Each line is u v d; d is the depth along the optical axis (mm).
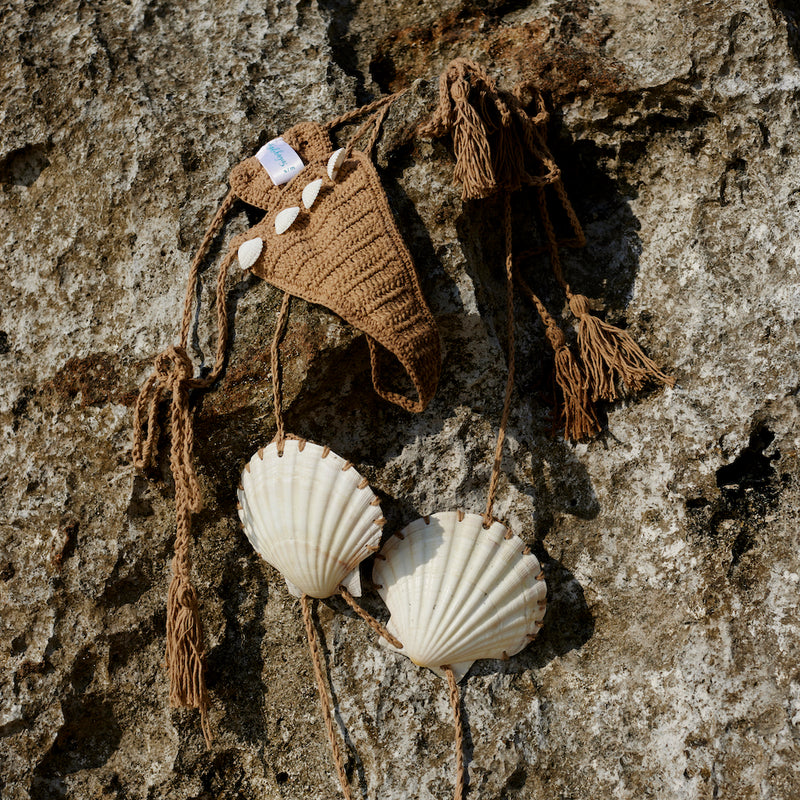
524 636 1250
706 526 1257
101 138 1288
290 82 1304
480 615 1235
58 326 1271
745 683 1230
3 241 1303
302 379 1229
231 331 1236
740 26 1281
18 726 1229
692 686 1237
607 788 1240
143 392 1226
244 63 1310
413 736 1251
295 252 1221
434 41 1345
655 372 1264
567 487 1289
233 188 1254
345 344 1228
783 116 1273
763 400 1255
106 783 1244
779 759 1216
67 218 1286
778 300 1261
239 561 1270
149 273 1261
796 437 1250
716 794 1220
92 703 1243
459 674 1251
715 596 1245
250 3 1344
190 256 1258
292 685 1266
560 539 1283
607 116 1290
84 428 1250
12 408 1268
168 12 1342
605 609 1271
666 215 1298
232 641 1268
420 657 1235
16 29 1331
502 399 1280
